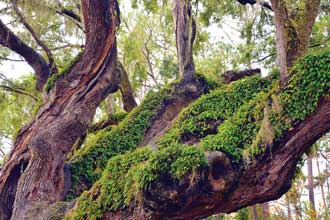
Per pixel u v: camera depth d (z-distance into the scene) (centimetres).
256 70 873
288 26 691
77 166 768
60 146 705
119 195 538
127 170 557
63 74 737
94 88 731
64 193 713
